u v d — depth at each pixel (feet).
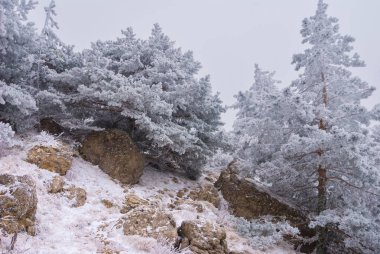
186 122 46.80
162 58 46.44
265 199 43.93
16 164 30.94
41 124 42.65
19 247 20.99
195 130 44.29
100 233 26.76
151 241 25.94
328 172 39.11
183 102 43.34
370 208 37.78
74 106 44.19
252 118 42.91
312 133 36.83
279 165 40.27
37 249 21.59
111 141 41.34
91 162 40.27
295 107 37.63
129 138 42.24
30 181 25.25
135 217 28.19
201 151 45.57
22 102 34.81
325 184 39.42
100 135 41.86
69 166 34.91
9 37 37.19
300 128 41.50
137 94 36.94
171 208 38.47
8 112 37.70
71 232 25.71
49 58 45.29
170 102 44.01
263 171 39.70
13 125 39.11
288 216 42.52
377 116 37.32
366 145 33.47
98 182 36.42
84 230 26.86
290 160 40.42
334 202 39.88
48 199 28.84
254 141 43.09
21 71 41.78
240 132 43.86
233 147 49.67
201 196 44.86
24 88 41.06
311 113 37.47
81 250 23.25
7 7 38.19
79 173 36.14
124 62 47.24
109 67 49.65
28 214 23.95
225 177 49.08
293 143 35.68
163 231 27.30
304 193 43.91
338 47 43.47
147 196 39.04
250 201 43.88
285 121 42.34
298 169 40.50
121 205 33.76
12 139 34.47
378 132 44.65
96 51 42.37
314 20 44.88
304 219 42.68
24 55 41.63
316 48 43.88
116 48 50.72
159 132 38.75
